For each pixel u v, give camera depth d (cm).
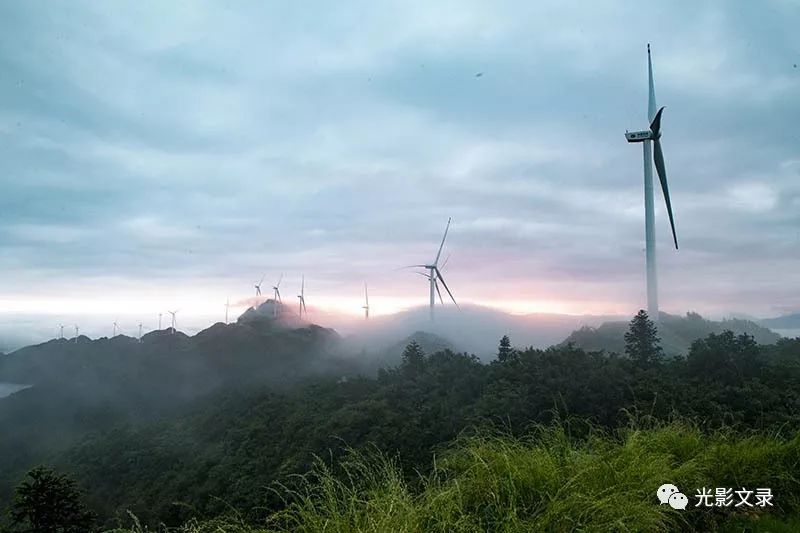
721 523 641
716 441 802
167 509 2753
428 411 2206
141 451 4803
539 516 552
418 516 536
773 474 733
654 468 651
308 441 2498
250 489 2053
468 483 612
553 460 653
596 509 549
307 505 579
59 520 2377
